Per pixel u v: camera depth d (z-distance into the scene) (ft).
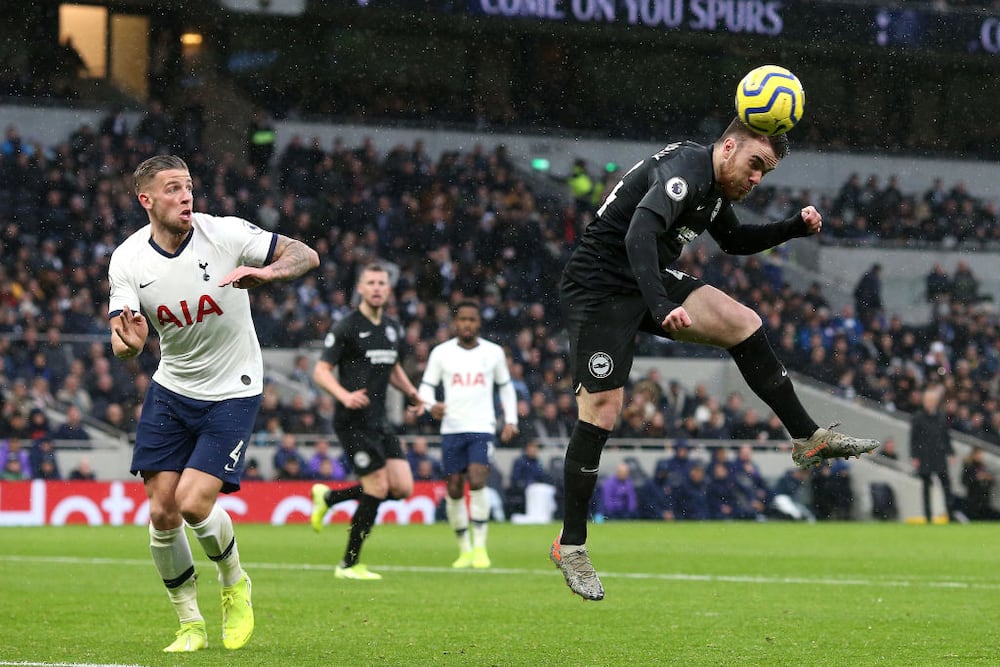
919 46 128.77
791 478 101.04
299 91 132.16
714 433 105.40
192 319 26.27
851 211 139.23
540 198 135.64
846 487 103.71
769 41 127.54
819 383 120.37
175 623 32.22
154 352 101.40
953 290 132.46
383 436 47.26
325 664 25.11
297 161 125.90
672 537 75.25
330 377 46.19
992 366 127.54
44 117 122.21
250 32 129.39
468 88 136.26
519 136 136.87
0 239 112.88
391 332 47.55
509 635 30.14
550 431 103.35
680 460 98.43
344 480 92.27
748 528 86.48
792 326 123.44
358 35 132.36
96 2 124.77
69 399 95.09
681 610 35.99
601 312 25.86
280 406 97.45
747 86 24.95
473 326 54.34
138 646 27.84
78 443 91.50
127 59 127.24
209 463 26.45
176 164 26.07
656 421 104.88
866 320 127.44
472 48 135.33
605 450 103.30
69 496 84.48
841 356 121.90
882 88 141.28
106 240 114.73
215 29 128.36
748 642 28.94
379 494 46.68
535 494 93.81
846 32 125.39
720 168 25.26
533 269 128.57
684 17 119.85
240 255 26.55
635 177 25.54
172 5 126.41
